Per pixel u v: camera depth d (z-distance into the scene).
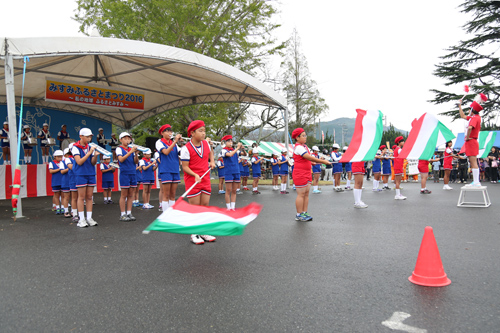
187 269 4.23
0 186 12.55
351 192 14.45
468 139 8.98
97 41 10.12
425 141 9.48
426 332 2.62
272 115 29.19
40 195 13.73
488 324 2.72
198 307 3.14
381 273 3.97
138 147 8.25
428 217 7.52
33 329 2.77
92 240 5.91
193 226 4.39
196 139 5.71
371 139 9.05
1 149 15.49
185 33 20.75
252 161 15.43
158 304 3.22
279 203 10.98
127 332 2.70
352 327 2.71
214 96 17.70
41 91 15.47
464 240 5.38
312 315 2.94
